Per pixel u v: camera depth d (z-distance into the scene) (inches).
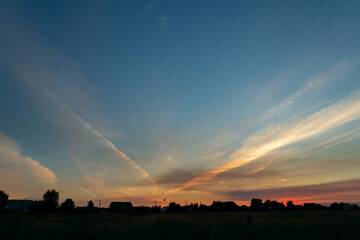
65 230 642.2
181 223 800.9
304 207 3164.4
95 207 3799.2
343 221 737.0
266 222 766.5
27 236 562.9
